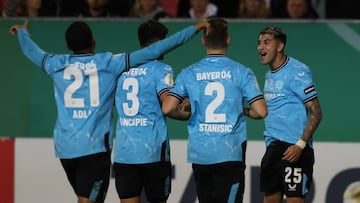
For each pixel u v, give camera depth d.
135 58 18.11
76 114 18.27
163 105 18.44
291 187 19.84
